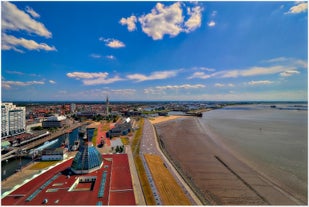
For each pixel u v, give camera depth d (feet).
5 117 618.44
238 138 610.24
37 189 248.52
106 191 246.47
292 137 616.80
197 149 495.00
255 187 288.51
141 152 467.11
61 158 428.56
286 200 254.06
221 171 348.59
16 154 458.09
